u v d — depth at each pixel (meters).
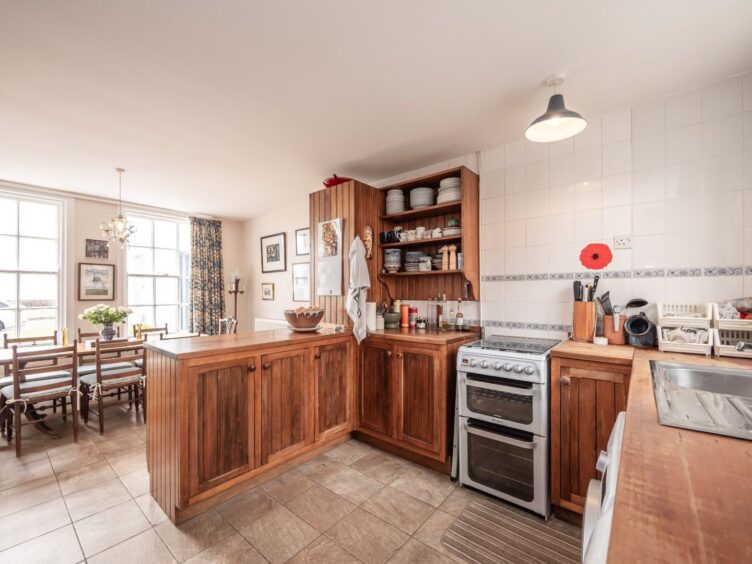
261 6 1.39
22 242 3.85
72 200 4.07
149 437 2.11
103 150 2.84
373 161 3.09
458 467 2.26
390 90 2.00
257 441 2.13
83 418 3.31
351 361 2.79
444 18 1.46
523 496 1.97
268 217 5.25
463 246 2.61
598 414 1.77
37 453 2.62
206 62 1.75
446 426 2.32
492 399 2.09
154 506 1.98
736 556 0.40
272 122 2.38
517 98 2.09
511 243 2.63
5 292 3.75
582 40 1.59
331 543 1.71
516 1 1.37
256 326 5.26
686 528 0.46
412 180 2.95
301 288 4.72
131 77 1.86
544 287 2.47
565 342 2.14
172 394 1.84
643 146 2.12
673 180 2.03
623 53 1.68
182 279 5.25
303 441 2.41
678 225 2.01
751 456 0.69
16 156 2.96
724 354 1.67
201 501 1.92
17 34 1.52
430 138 2.62
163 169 3.30
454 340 2.42
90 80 1.88
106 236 4.27
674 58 1.71
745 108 1.84
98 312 3.48
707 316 1.78
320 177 3.53
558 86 1.96
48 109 2.18
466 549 1.67
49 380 3.04
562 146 2.42
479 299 2.77
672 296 2.01
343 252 2.95
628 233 2.16
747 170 1.83
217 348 1.94
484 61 1.75
